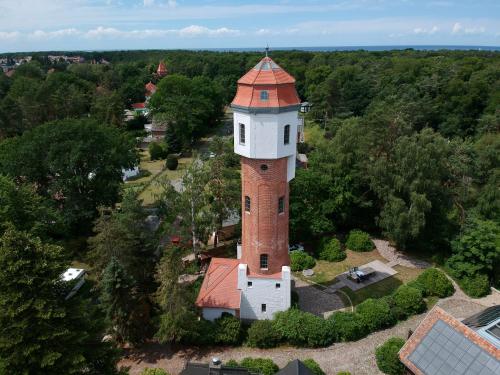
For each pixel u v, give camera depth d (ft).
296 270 144.87
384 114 167.63
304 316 106.22
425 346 79.77
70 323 76.54
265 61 94.32
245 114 93.81
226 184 151.84
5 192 126.31
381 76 407.64
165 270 99.96
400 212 148.25
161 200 154.10
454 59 468.75
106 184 171.63
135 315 103.96
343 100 382.22
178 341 106.01
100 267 112.78
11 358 67.41
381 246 165.58
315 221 158.61
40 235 132.46
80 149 161.68
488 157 190.60
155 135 360.48
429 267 149.07
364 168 163.63
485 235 135.95
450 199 159.02
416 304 117.39
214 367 81.20
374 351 102.42
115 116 355.15
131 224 121.80
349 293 130.52
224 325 104.73
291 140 98.17
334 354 101.60
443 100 316.81
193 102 349.20
